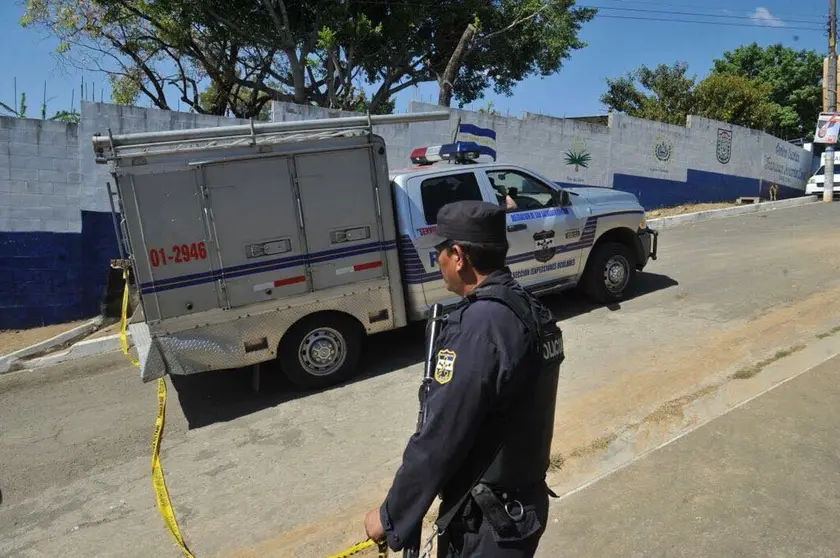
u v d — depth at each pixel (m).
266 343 5.46
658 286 7.96
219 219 5.17
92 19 16.47
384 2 18.17
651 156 15.73
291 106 10.16
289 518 3.68
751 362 5.12
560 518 3.18
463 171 6.22
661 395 4.70
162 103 20.05
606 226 7.06
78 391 6.37
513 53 20.55
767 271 8.30
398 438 4.58
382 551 2.06
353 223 5.64
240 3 17.16
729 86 21.20
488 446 1.81
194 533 3.63
